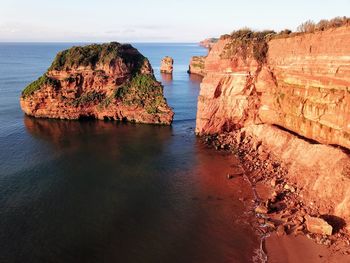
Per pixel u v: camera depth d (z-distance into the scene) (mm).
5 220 46844
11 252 40500
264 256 39750
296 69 63469
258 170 61281
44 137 83312
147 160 68438
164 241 42781
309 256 39156
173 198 53156
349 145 50969
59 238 43156
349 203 43625
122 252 40750
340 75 52844
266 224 45375
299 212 46812
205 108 81562
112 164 66500
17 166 65312
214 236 43625
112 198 53156
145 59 113500
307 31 60906
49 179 59750
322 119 57156
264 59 72812
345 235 41438
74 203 51500
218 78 79188
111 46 108938
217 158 68500
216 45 82188
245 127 76688
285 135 64438
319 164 52719
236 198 52625
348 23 51531
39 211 49188
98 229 45125
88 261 39219
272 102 71625
